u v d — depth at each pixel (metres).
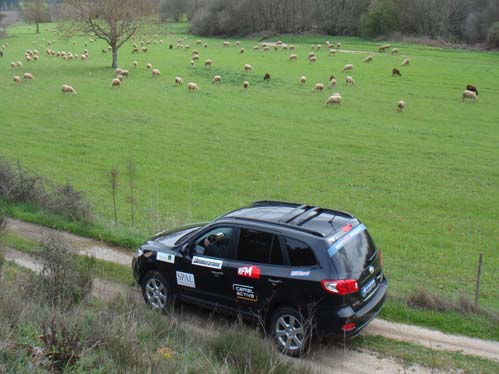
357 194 24.86
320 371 7.68
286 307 8.96
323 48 94.56
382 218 21.34
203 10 127.56
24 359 6.74
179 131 38.00
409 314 10.43
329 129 38.62
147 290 10.80
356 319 8.63
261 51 89.88
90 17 68.00
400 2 105.56
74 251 12.73
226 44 99.44
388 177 27.69
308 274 8.70
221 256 9.70
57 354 7.01
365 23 108.69
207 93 52.09
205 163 30.42
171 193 24.70
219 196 24.31
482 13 98.94
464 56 80.06
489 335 9.72
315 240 8.82
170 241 10.86
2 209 17.11
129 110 44.47
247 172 28.70
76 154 32.16
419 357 8.95
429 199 24.05
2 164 19.53
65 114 42.84
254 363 7.58
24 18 184.38
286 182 26.83
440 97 49.97
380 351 9.14
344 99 49.28
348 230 9.38
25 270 11.99
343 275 8.60
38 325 7.82
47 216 16.98
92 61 76.94
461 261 16.17
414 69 66.19
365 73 63.44
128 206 22.17
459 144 34.69
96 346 7.46
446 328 10.01
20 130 37.84
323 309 8.59
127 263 13.59
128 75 62.62
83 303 9.69
